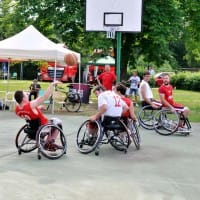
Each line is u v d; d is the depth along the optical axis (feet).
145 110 42.55
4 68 155.84
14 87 108.06
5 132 37.76
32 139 28.22
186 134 39.55
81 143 29.96
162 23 69.05
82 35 74.23
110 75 58.65
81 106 65.36
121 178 23.30
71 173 24.02
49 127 27.55
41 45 55.16
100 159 27.91
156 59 76.59
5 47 54.34
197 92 127.75
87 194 20.25
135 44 76.07
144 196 20.20
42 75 135.64
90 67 127.13
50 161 26.81
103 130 30.01
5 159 27.02
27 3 75.36
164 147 32.94
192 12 75.92
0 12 108.17
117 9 51.39
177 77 141.49
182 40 76.48
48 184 21.67
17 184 21.45
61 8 72.90
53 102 54.34
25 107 27.35
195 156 29.76
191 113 61.52
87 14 52.16
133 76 79.41
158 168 25.90
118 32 53.11
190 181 23.06
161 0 70.74
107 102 29.78
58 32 75.31
